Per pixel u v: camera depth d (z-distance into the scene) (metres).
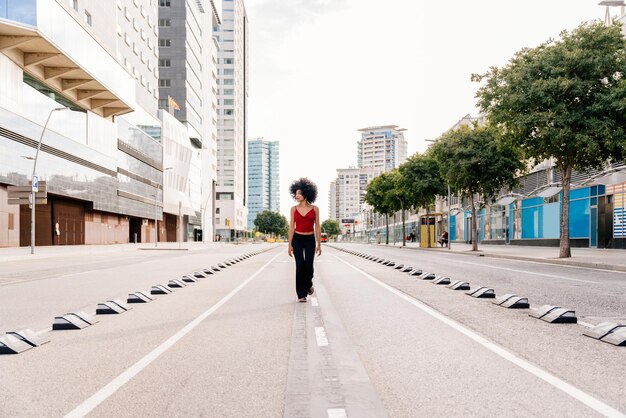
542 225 41.75
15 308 8.38
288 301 8.95
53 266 20.48
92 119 49.53
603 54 20.86
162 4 89.38
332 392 3.82
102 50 46.53
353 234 160.12
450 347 5.35
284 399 3.72
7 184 33.94
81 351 5.28
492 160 32.31
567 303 8.73
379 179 70.00
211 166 115.38
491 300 8.98
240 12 156.75
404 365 4.64
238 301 9.03
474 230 34.56
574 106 21.12
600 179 27.36
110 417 3.38
